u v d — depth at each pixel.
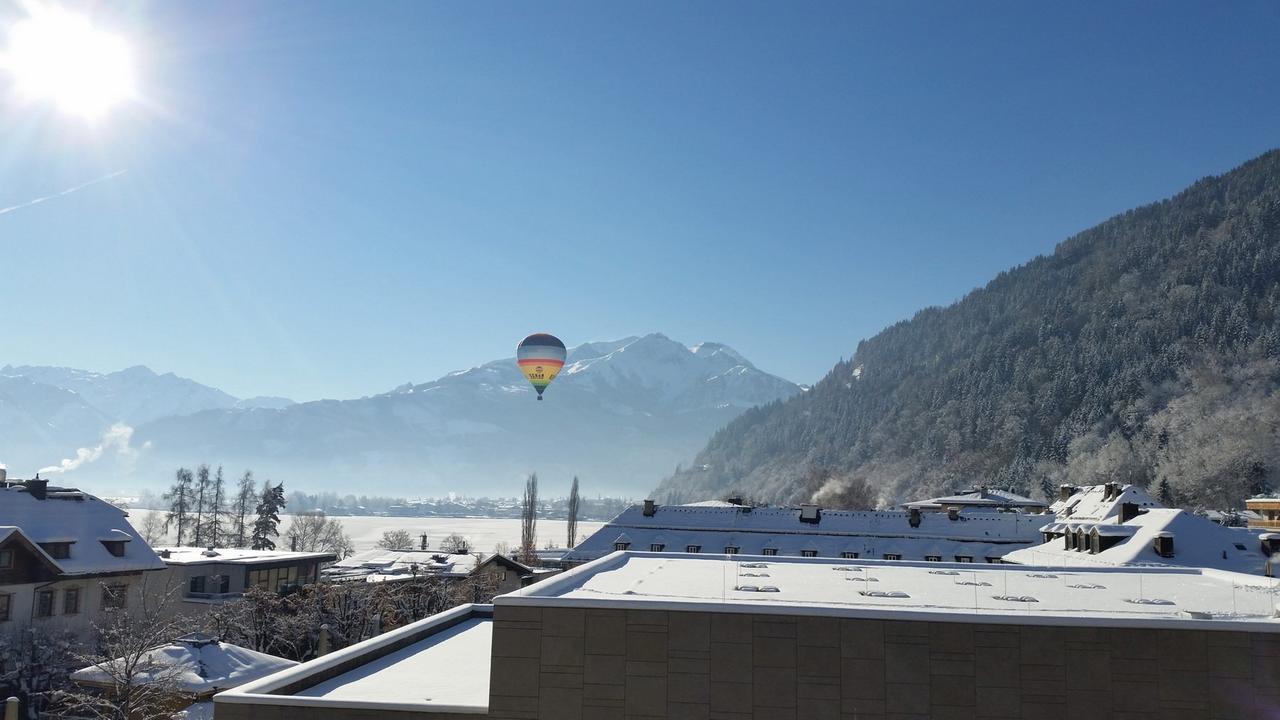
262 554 92.75
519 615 24.72
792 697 24.08
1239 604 29.45
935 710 23.89
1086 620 23.89
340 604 73.12
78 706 48.38
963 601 29.34
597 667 24.44
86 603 67.69
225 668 45.91
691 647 24.36
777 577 34.81
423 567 109.12
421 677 29.81
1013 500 156.50
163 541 195.75
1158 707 23.59
